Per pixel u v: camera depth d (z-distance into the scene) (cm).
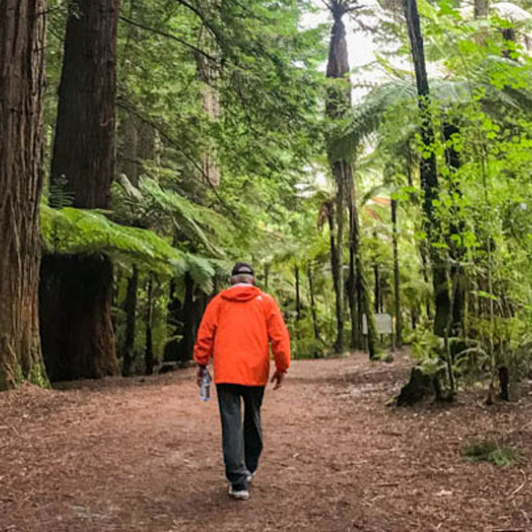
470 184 511
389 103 896
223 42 1206
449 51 805
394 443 470
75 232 846
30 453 426
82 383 916
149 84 1403
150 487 357
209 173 1592
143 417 566
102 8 1029
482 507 310
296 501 333
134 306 1247
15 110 693
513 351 561
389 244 2308
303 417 605
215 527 293
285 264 2666
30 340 714
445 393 600
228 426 341
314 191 2097
